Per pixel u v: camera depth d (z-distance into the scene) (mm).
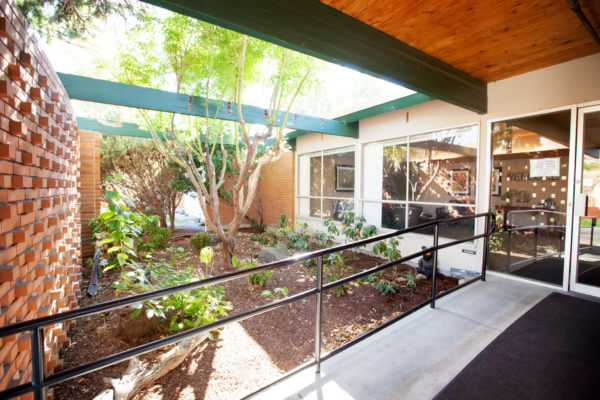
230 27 1960
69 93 3779
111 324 3201
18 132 1467
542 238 3764
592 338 2256
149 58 4520
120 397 2016
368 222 6586
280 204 9617
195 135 5934
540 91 3588
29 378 1746
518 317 2635
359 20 2514
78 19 3596
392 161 5973
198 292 3172
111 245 4863
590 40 2854
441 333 2377
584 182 3270
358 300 3934
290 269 5398
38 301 1809
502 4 2266
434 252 2836
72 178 3439
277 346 2832
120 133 6844
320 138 7969
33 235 1845
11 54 1492
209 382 2295
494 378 1799
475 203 4375
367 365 1983
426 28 2633
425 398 1670
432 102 5082
